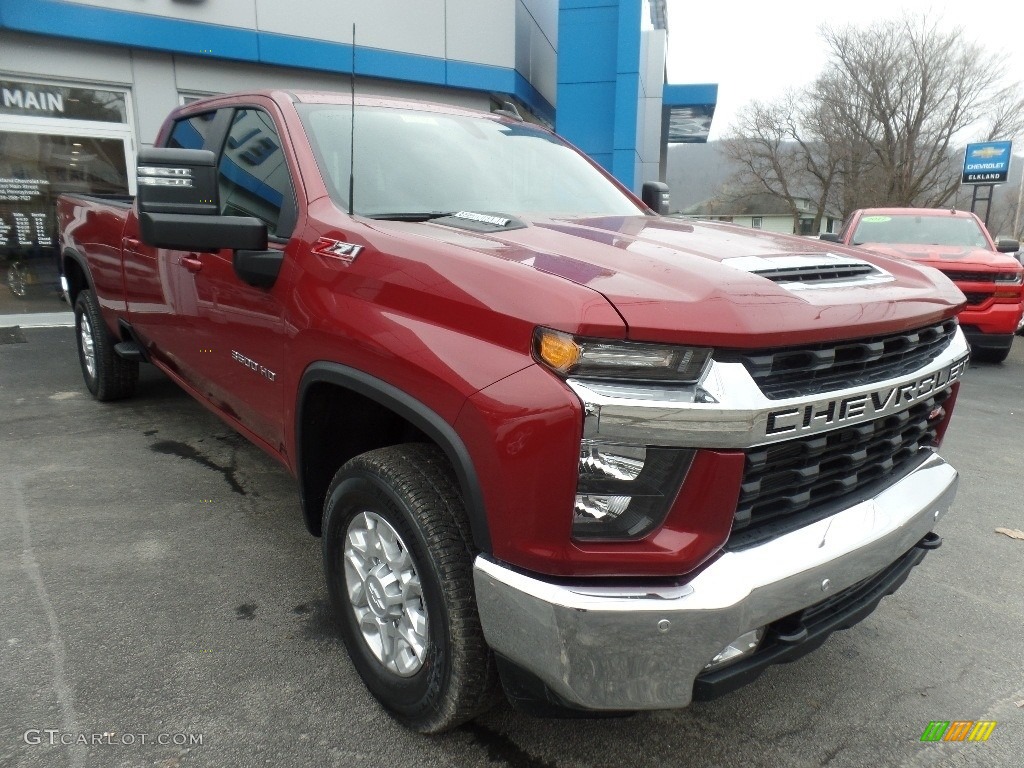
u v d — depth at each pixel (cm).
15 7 785
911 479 229
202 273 317
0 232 862
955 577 339
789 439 177
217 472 418
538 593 168
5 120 834
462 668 193
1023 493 448
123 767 204
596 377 164
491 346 178
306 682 243
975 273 845
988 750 226
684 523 170
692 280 181
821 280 208
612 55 1277
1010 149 2441
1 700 228
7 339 782
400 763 211
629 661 167
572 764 214
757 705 244
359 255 222
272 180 284
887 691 253
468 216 246
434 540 194
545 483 166
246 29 916
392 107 319
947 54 3744
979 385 780
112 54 865
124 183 913
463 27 1076
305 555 326
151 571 309
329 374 223
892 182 3934
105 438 470
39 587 294
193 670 246
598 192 335
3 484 394
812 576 182
